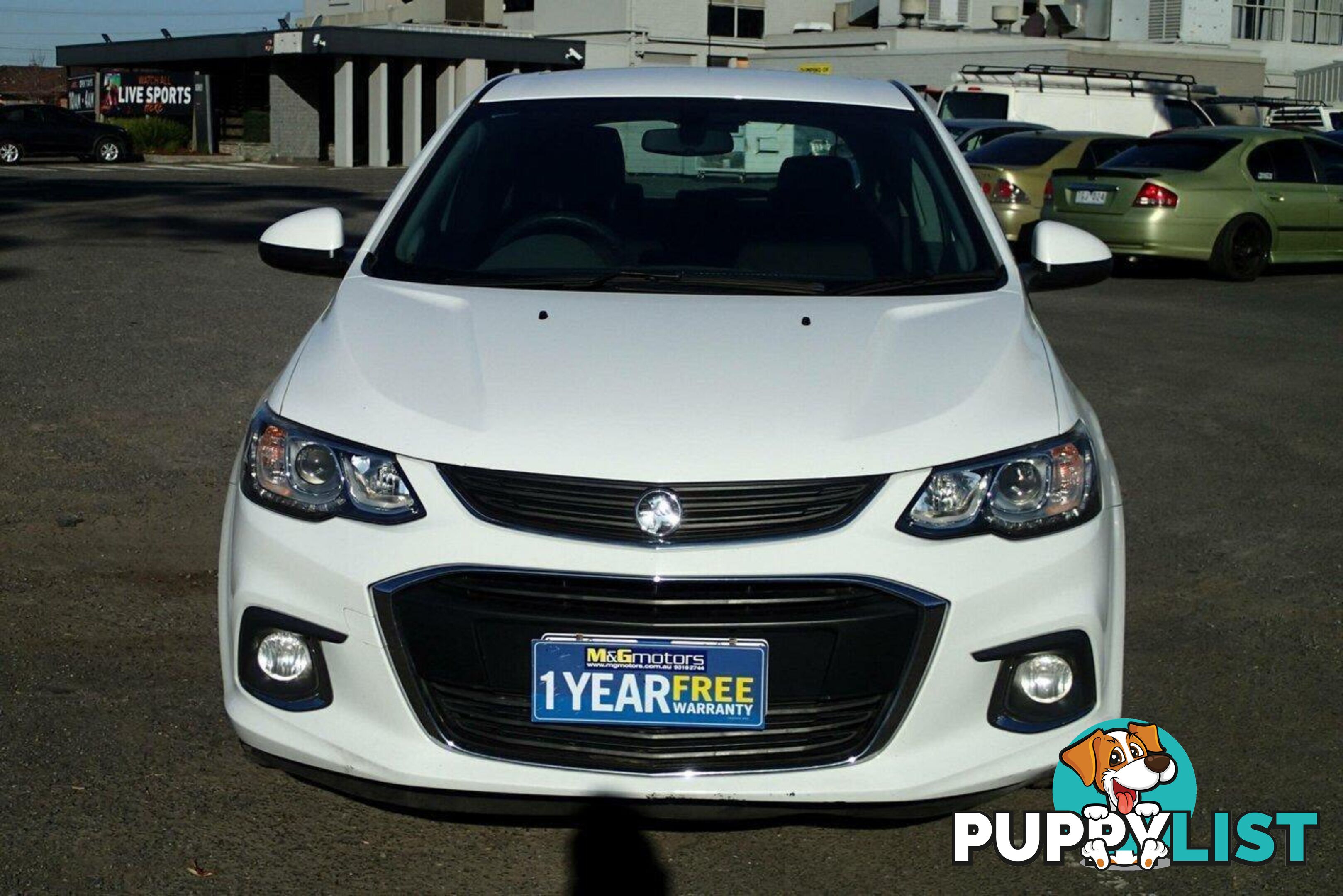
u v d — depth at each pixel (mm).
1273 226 14031
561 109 4488
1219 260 13828
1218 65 32094
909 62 30797
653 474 2859
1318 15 37562
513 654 2879
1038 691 2992
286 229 4117
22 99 64062
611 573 2816
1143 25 36406
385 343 3350
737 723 2861
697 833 3363
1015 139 17297
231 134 44156
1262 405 8008
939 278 3891
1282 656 4457
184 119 42125
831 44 33812
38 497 5793
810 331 3412
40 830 3264
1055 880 3189
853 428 2979
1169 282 14047
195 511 5680
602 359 3230
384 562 2898
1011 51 30375
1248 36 36844
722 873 3189
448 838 3303
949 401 3096
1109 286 13617
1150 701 4113
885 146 4363
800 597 2842
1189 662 4406
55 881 3064
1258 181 14055
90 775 3531
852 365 3234
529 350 3279
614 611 2848
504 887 3104
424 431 2977
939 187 4242
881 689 2887
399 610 2895
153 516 5598
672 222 4121
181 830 3295
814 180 4270
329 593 2938
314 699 2994
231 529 3182
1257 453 6969
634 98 4523
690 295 3699
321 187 24188
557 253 3994
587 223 4098
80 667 4191
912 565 2865
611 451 2896
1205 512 5992
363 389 3143
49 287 10883
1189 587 5090
